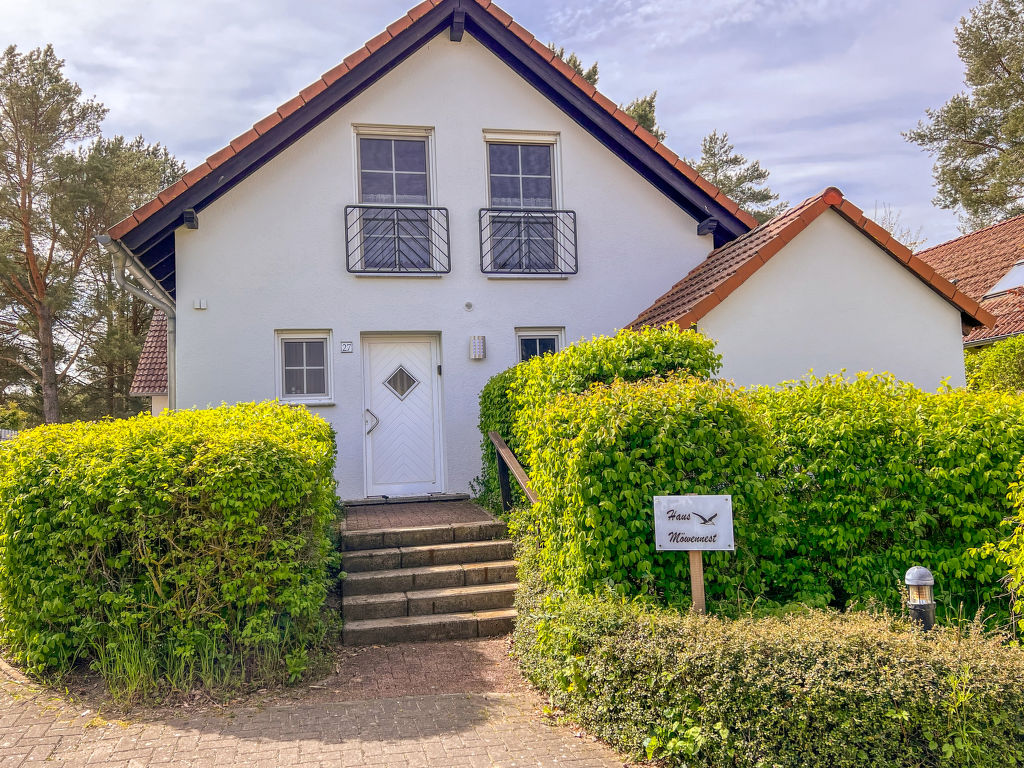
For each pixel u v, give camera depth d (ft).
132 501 16.88
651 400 16.89
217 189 30.14
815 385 20.49
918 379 28.81
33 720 15.51
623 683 14.39
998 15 79.87
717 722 12.75
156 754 13.91
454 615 21.93
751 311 27.71
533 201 35.88
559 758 13.80
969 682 11.85
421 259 33.99
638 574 16.10
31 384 89.30
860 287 28.63
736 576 16.80
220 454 17.44
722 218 35.73
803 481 18.67
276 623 18.17
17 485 17.67
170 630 17.31
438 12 33.09
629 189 36.27
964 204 82.58
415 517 28.37
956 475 17.79
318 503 19.27
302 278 32.42
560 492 17.60
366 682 18.08
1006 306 49.60
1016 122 73.72
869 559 18.02
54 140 80.48
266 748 14.16
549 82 34.19
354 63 31.42
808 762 11.89
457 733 14.92
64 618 17.38
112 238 27.73
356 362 32.86
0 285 79.51
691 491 16.29
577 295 35.35
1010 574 16.10
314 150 32.86
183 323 31.27
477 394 34.01
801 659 12.49
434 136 34.35
